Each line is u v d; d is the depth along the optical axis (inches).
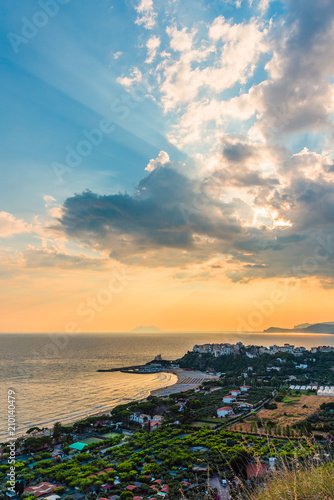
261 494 317.4
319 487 277.6
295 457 348.8
